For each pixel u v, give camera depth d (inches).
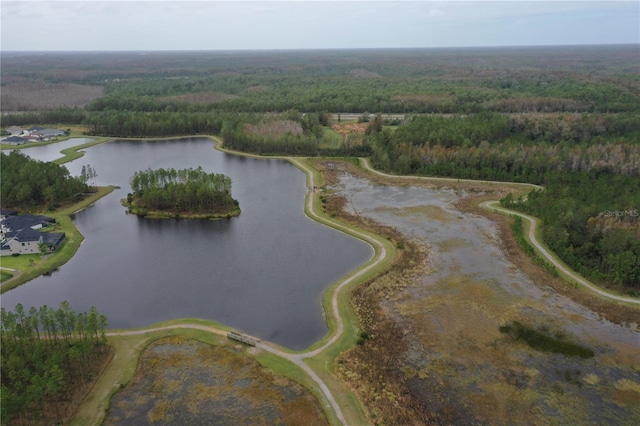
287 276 4003.4
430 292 3727.9
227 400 2573.8
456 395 2630.4
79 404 2519.7
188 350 2992.1
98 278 3973.9
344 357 2935.5
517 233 4766.2
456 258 4318.4
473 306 3526.1
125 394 2615.7
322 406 2532.0
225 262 4271.7
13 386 2576.3
